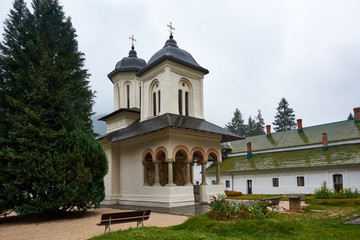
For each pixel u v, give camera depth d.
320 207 17.42
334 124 39.84
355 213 14.62
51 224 12.91
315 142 37.97
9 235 10.75
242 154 45.47
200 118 22.52
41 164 13.86
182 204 18.14
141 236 8.67
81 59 20.06
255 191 38.22
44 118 15.08
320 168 32.38
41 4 18.11
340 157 32.09
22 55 15.66
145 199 19.58
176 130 18.64
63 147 14.76
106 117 26.88
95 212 16.84
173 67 21.36
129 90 27.83
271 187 36.56
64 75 16.08
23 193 13.98
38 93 14.88
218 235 9.20
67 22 20.06
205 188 19.95
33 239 9.82
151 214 14.86
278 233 9.35
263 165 38.41
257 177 38.28
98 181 15.70
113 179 22.50
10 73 16.03
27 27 17.16
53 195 13.93
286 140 42.44
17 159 13.62
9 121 14.66
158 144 19.23
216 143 21.64
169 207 17.38
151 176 21.00
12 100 14.52
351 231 9.68
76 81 17.98
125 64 28.22
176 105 21.17
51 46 18.44
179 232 9.30
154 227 10.09
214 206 11.64
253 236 9.02
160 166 20.84
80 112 19.47
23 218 15.10
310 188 33.00
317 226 10.85
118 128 25.70
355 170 29.72
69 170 14.26
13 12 17.44
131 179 21.44
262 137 46.84
